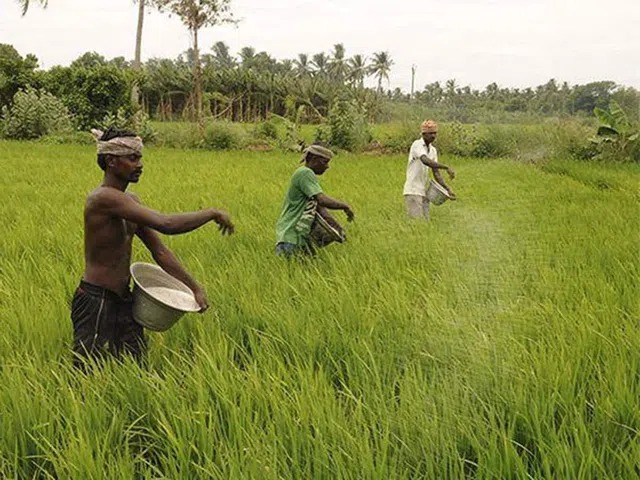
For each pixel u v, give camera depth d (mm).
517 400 3357
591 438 3182
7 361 3951
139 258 6711
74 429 3330
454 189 11344
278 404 3416
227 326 4688
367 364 4035
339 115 25875
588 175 14719
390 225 7914
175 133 25656
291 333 4410
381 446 3053
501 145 22484
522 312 4613
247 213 9195
